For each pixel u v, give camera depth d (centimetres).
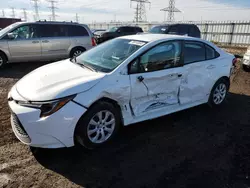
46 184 225
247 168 262
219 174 250
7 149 279
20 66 777
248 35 1902
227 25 2048
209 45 415
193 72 378
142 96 319
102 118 288
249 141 322
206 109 437
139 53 312
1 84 563
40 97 246
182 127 358
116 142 307
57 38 792
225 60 437
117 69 294
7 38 711
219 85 436
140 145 302
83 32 853
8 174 236
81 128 266
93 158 270
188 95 384
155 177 242
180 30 1113
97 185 228
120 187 226
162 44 339
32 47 750
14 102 263
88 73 295
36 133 245
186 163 268
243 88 598
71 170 247
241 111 433
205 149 298
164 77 336
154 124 365
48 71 316
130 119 315
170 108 362
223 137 331
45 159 264
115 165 259
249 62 771
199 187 229
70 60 372
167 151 291
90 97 263
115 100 293
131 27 1655
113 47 358
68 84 264
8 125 339
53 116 243
